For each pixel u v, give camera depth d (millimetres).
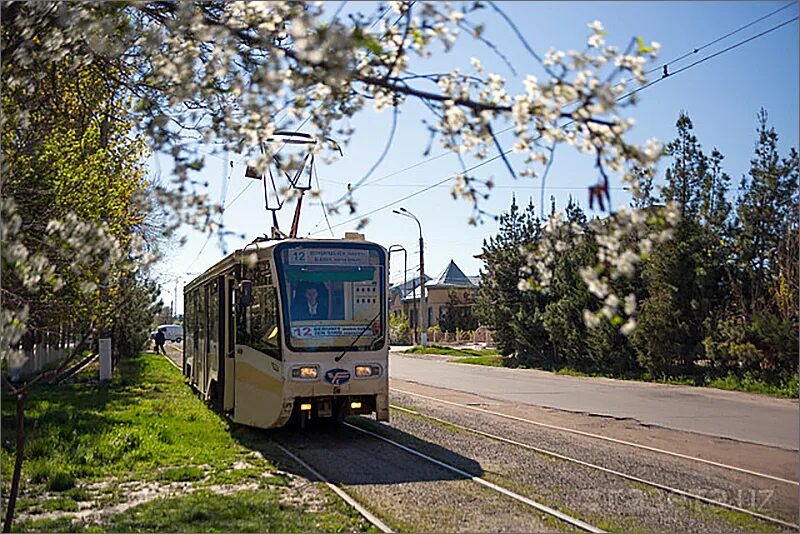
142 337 36031
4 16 5738
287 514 7410
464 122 3926
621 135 3607
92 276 5828
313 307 11828
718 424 14477
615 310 3684
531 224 36438
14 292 5840
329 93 4492
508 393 21469
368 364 11883
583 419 15258
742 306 23953
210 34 4879
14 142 7570
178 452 10891
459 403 18438
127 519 7191
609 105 3430
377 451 11164
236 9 4859
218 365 15148
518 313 34875
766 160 23453
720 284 24766
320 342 11727
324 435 12688
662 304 25344
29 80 6445
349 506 7727
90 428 12508
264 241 12617
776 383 21859
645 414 16188
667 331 25156
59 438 11289
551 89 3531
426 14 3811
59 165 9383
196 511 7383
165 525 6930
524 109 3695
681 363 25922
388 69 4133
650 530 6809
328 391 11648
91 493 8469
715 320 24469
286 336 11602
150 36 5621
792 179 23109
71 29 5543
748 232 23594
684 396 20547
